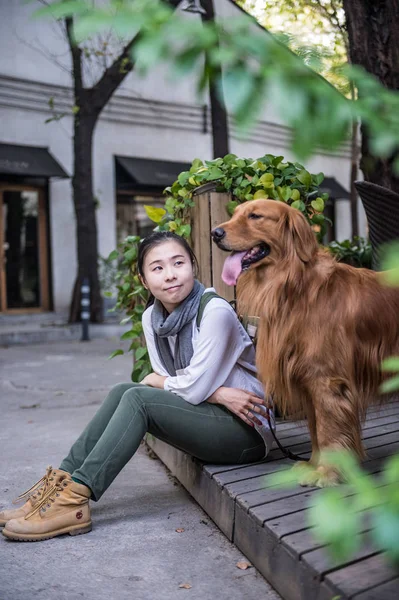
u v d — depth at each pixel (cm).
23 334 1081
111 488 314
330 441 231
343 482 231
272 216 229
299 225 230
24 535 244
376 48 357
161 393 255
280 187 346
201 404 259
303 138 58
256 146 1509
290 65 61
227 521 238
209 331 251
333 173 1809
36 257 1416
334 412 229
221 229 231
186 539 245
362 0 359
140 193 1559
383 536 66
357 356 232
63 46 1405
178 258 259
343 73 66
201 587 204
